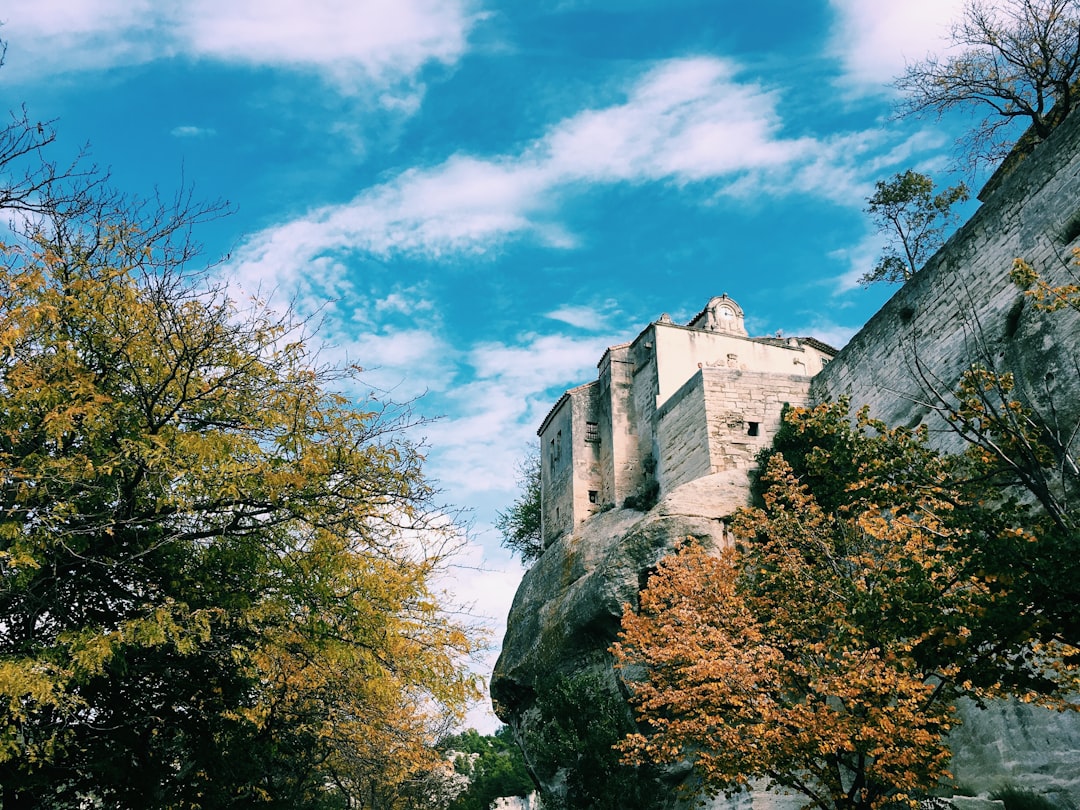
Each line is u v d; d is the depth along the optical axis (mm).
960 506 8859
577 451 34125
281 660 11953
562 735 19406
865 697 11062
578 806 19156
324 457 10039
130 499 9352
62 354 9219
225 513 10219
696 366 32469
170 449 9172
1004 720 13266
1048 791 12172
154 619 8688
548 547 34594
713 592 15055
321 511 10102
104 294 9391
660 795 18469
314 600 10188
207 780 11711
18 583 8414
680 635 14094
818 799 11750
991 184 26516
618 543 22922
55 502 8805
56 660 8328
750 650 12781
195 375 10180
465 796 33938
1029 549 7738
